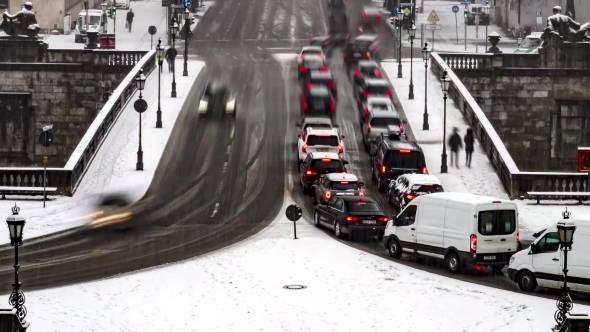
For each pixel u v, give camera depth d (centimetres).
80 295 4503
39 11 13025
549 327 4075
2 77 9769
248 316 4281
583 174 7000
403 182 6494
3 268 5028
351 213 5756
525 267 4653
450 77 9419
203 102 8919
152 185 7106
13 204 6538
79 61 10062
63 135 9831
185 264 5106
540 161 9719
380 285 4744
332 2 12100
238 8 14288
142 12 14138
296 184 7206
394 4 13925
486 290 4653
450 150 7919
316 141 7444
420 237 5191
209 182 7206
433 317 4266
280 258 5231
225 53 11381
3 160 9806
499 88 9688
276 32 12712
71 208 6506
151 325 4150
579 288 4497
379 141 7344
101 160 7588
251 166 7619
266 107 9206
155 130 8325
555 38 10025
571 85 9644
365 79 9094
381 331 4097
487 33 13000
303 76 9556
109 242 5672
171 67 10175
